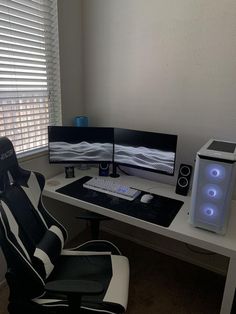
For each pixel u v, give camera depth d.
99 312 1.02
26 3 1.59
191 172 1.69
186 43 1.64
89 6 1.95
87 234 2.36
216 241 1.21
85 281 0.96
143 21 1.76
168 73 1.76
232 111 1.59
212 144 1.38
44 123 1.92
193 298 1.66
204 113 1.69
